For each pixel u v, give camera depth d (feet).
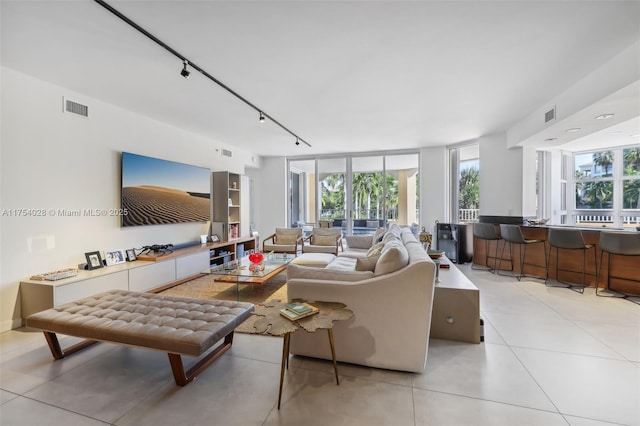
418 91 10.89
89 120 11.24
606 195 20.83
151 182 13.84
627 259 12.21
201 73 9.23
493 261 17.46
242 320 7.00
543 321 9.35
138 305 7.37
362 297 6.57
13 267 9.04
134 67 8.91
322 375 6.45
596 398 5.60
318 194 24.63
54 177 10.11
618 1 6.10
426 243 11.91
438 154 20.83
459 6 6.23
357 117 14.01
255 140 18.95
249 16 6.52
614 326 8.93
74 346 7.53
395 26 6.92
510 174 16.78
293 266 7.26
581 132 13.10
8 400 5.57
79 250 10.89
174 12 6.35
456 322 8.11
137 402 5.54
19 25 6.79
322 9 6.30
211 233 18.30
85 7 6.18
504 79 9.87
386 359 6.52
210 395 5.75
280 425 4.95
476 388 5.94
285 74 9.42
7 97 8.89
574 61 8.68
